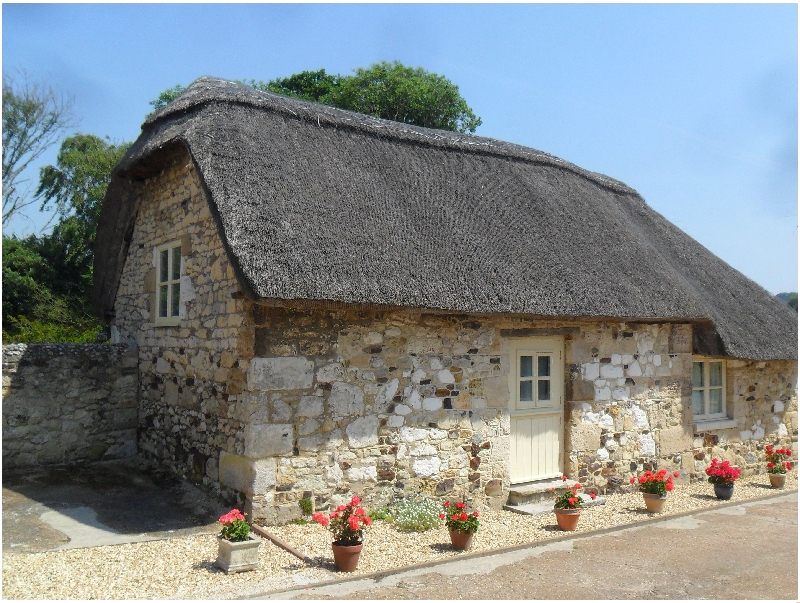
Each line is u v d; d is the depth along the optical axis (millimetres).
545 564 5609
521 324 7695
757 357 9305
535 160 10031
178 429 7719
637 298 8070
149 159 7992
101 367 8773
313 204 6605
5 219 19156
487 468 7375
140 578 4844
